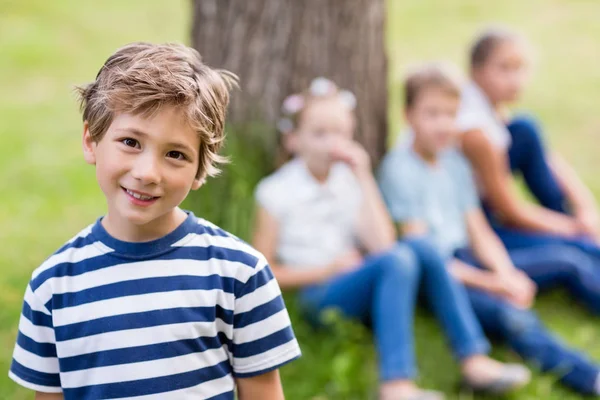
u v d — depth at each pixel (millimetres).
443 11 10523
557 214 4398
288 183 3395
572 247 4066
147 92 1482
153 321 1568
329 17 3635
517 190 5039
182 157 1531
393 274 2965
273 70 3609
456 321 3072
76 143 5910
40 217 4453
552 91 7582
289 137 3527
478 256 3787
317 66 3660
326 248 3398
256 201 3381
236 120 3619
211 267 1621
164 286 1588
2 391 2811
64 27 9219
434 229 3699
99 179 1567
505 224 4156
